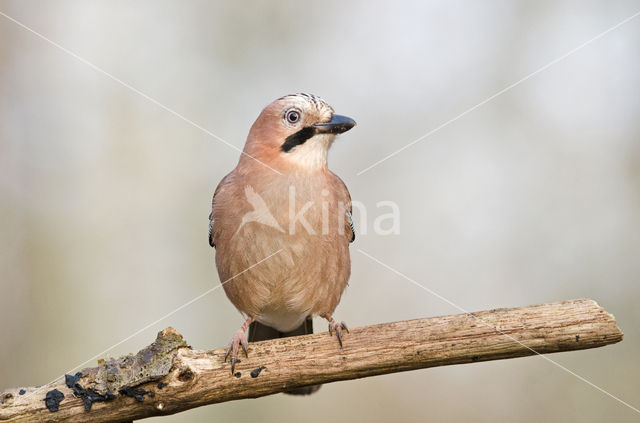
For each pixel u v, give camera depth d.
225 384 6.16
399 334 6.34
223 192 7.79
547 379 12.46
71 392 5.88
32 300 12.76
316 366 6.28
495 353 6.24
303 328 8.79
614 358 12.19
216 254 8.00
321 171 7.66
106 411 5.91
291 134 7.57
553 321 6.16
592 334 6.13
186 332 13.15
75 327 12.70
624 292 12.62
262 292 7.68
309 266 7.50
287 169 7.47
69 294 12.88
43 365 12.38
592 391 12.07
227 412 12.12
